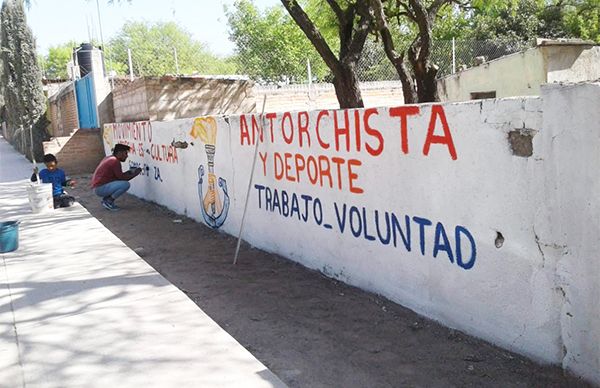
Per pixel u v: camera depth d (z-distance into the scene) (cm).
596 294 302
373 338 404
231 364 339
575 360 318
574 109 299
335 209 536
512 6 1311
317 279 556
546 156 320
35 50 2030
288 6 839
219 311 477
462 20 2247
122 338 383
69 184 1012
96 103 1672
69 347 372
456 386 328
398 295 464
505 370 341
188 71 4381
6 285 519
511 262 354
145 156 1134
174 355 353
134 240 785
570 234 312
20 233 764
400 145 439
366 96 1719
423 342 391
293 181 604
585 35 2494
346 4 999
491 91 1398
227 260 652
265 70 2117
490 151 358
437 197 407
